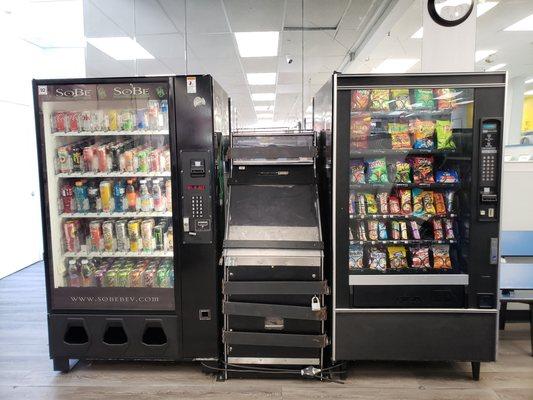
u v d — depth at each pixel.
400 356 2.21
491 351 2.19
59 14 4.21
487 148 2.11
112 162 2.38
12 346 2.74
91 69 6.08
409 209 2.33
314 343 2.22
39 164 2.27
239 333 2.25
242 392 2.16
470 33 2.56
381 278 2.19
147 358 2.32
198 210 2.22
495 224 2.15
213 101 2.20
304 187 2.43
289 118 14.38
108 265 2.56
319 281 2.19
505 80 2.07
